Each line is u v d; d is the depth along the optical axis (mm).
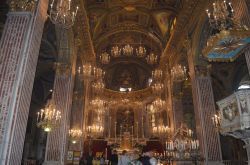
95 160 15602
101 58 23391
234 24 8781
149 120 26656
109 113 27922
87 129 21516
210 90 13906
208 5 12891
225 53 9438
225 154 23234
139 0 19859
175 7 18656
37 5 8547
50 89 23719
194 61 14633
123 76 31312
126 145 24672
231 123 8594
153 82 25812
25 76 7496
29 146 22953
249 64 8688
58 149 12195
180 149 14922
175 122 19547
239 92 8039
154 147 24609
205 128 12914
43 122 11766
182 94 20500
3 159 6445
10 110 6961
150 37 24891
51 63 20016
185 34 16438
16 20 8141
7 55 7633
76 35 15578
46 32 16203
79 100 19438
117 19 22766
